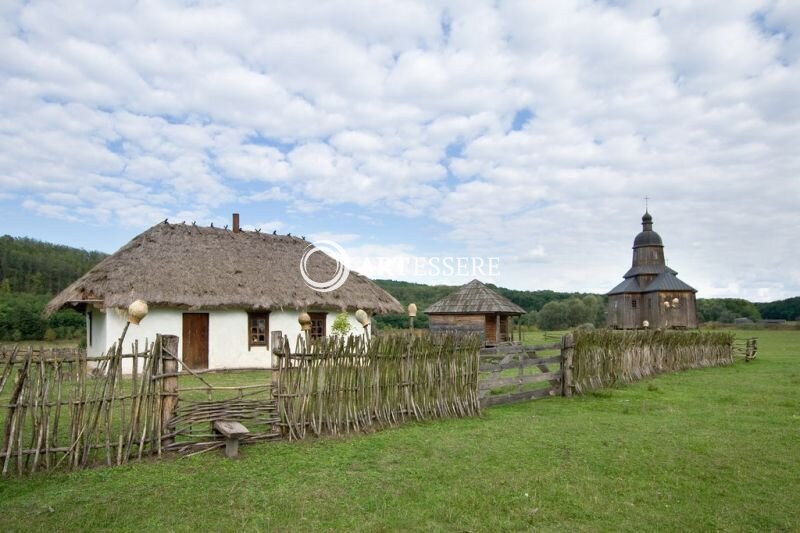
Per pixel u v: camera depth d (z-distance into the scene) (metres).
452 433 8.34
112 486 5.73
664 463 6.75
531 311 85.06
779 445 7.68
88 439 6.36
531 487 5.83
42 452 6.21
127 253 18.39
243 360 19.27
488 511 5.18
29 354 6.17
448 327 31.89
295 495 5.51
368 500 5.41
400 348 9.13
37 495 5.45
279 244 23.00
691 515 5.15
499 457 6.96
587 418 9.73
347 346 8.40
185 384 14.66
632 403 11.59
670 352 18.95
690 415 10.12
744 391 13.62
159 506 5.18
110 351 6.57
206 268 19.08
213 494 5.51
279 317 20.14
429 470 6.38
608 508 5.29
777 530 4.84
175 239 19.97
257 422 7.69
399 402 9.09
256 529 4.69
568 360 12.77
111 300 16.23
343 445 7.51
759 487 5.94
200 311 18.53
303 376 7.96
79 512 5.02
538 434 8.30
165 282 17.56
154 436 6.80
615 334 15.13
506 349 11.65
